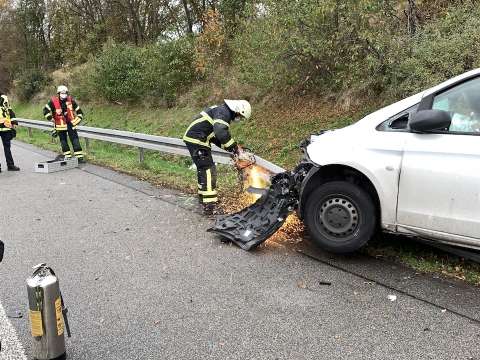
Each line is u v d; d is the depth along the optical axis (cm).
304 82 1062
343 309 371
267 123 1091
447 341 323
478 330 335
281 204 495
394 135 425
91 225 607
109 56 1831
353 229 449
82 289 423
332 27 895
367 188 450
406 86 815
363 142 439
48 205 715
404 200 415
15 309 388
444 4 902
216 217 618
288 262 463
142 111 1681
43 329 289
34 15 3011
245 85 1291
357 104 949
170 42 1555
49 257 502
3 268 474
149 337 343
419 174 403
